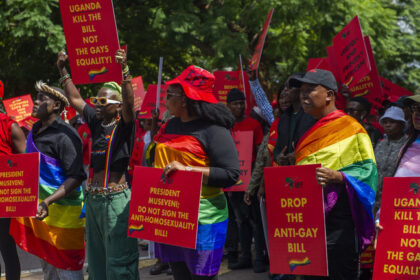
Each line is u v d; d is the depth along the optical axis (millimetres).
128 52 16953
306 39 16297
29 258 7277
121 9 16203
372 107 6469
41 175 4445
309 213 3363
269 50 16141
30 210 4223
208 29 14023
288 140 4539
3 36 16062
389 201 3334
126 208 4074
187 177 3467
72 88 4469
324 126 3557
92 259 4277
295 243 3418
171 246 3768
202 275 3648
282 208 3449
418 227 3258
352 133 3502
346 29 5449
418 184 3258
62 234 4508
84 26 4352
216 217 3699
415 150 3729
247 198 5641
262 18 14305
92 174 4219
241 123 6352
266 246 5641
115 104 4176
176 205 3500
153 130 5582
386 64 17047
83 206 4629
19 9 14297
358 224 3463
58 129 4488
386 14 14930
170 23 14148
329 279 3572
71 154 4426
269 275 5738
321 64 6086
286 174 3424
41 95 4492
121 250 4051
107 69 4336
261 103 6441
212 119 3650
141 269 6504
